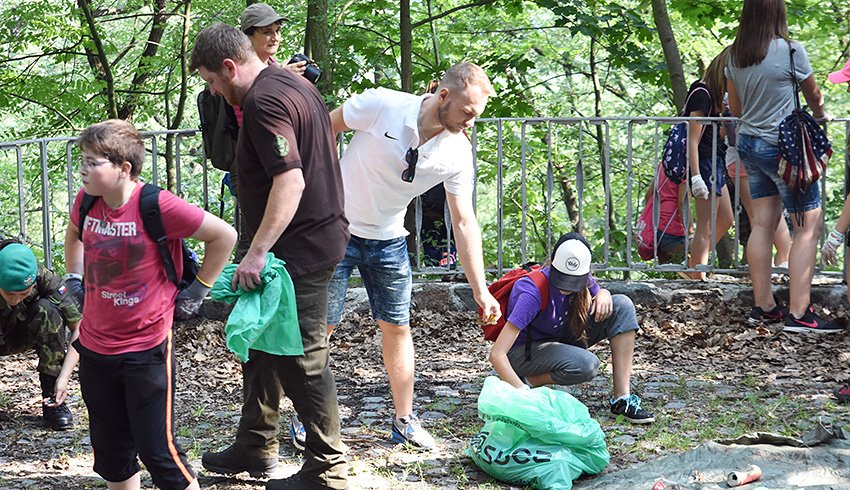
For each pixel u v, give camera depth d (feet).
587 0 36.40
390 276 15.17
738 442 14.76
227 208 42.24
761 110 22.13
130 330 11.15
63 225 44.93
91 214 11.12
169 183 39.83
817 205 22.27
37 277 16.84
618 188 52.29
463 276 25.58
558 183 49.32
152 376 11.28
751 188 22.88
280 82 12.10
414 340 22.97
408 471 14.48
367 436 16.29
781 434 15.70
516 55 38.99
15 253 15.67
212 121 18.97
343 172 14.64
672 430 16.31
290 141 11.80
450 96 13.65
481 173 44.80
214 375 20.65
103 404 11.53
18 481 14.24
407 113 13.91
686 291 24.38
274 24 19.39
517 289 16.07
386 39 39.52
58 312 16.96
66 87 42.73
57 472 14.70
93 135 10.72
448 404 18.10
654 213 25.38
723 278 25.72
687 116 24.30
